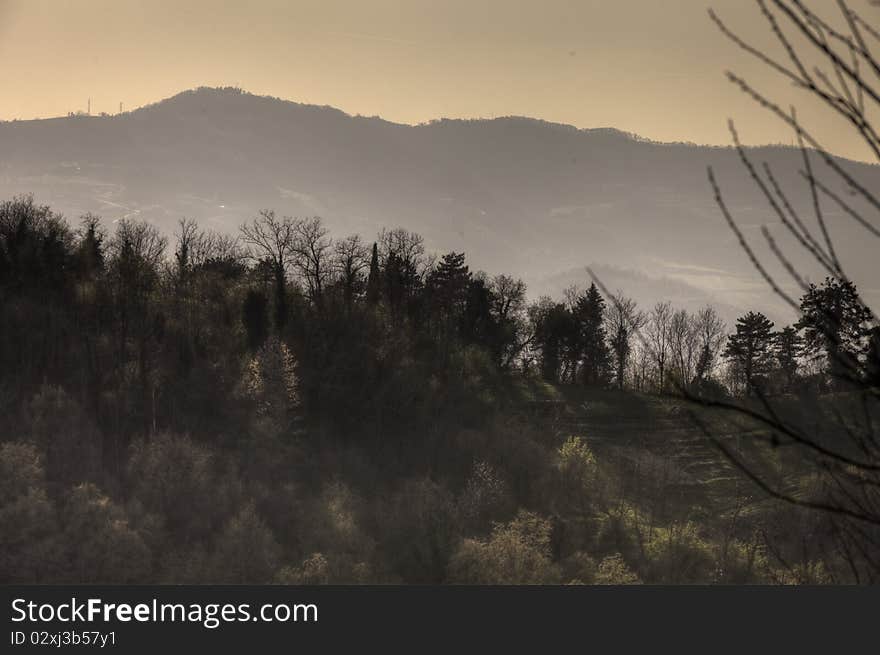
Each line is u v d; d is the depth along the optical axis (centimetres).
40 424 17588
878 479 1182
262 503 16162
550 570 12975
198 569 13288
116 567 13000
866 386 1152
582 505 18062
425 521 14750
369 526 16312
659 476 18512
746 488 15512
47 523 13450
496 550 13125
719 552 13350
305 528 15550
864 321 1159
